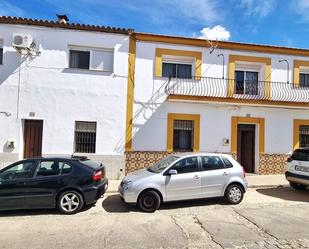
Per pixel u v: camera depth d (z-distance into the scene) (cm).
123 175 1244
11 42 1192
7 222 682
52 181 750
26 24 1201
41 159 776
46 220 698
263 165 1366
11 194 729
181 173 801
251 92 1395
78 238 574
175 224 661
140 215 737
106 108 1246
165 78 1299
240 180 849
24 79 1196
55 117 1210
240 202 865
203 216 723
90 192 761
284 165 1382
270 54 1399
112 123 1248
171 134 1295
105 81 1248
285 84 1400
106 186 845
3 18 1184
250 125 1407
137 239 568
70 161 782
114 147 1246
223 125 1343
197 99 1266
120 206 824
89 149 1241
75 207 756
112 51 1266
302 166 977
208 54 1343
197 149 1313
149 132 1277
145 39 1286
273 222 673
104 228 636
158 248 524
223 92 1342
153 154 1273
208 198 838
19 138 1186
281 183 1146
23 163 768
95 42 1244
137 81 1276
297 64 1421
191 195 799
